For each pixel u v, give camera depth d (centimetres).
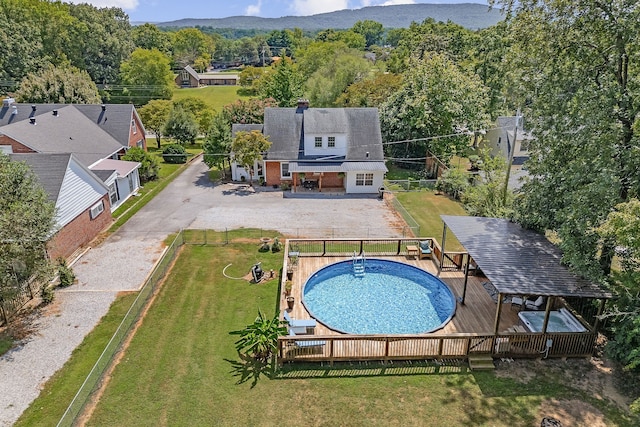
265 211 3008
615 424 1202
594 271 1398
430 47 7094
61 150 3186
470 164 4334
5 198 1563
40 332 1625
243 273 2108
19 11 6788
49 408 1264
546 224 1744
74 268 2142
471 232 1788
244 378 1391
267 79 7494
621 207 1180
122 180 3156
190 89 9819
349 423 1214
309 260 2225
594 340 1457
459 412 1250
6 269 1600
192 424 1209
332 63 6762
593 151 1495
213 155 3703
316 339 1416
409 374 1416
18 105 4091
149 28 11831
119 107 4288
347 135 3653
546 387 1351
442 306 1859
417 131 4109
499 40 4678
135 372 1411
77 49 7756
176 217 2864
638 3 1445
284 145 3612
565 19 1609
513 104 2169
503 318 1697
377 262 2239
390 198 3372
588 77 1633
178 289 1950
